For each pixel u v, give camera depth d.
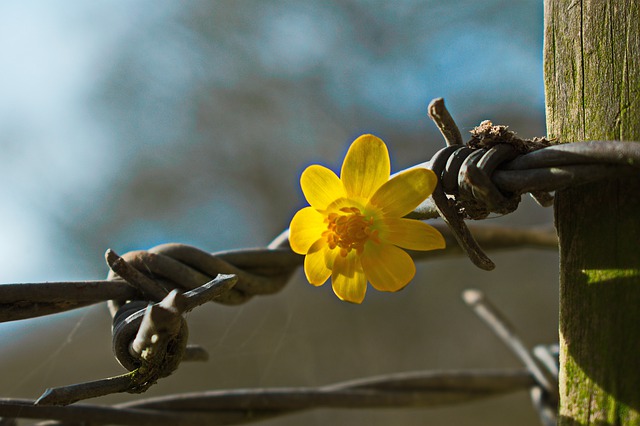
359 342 1.25
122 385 0.32
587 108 0.33
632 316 0.32
